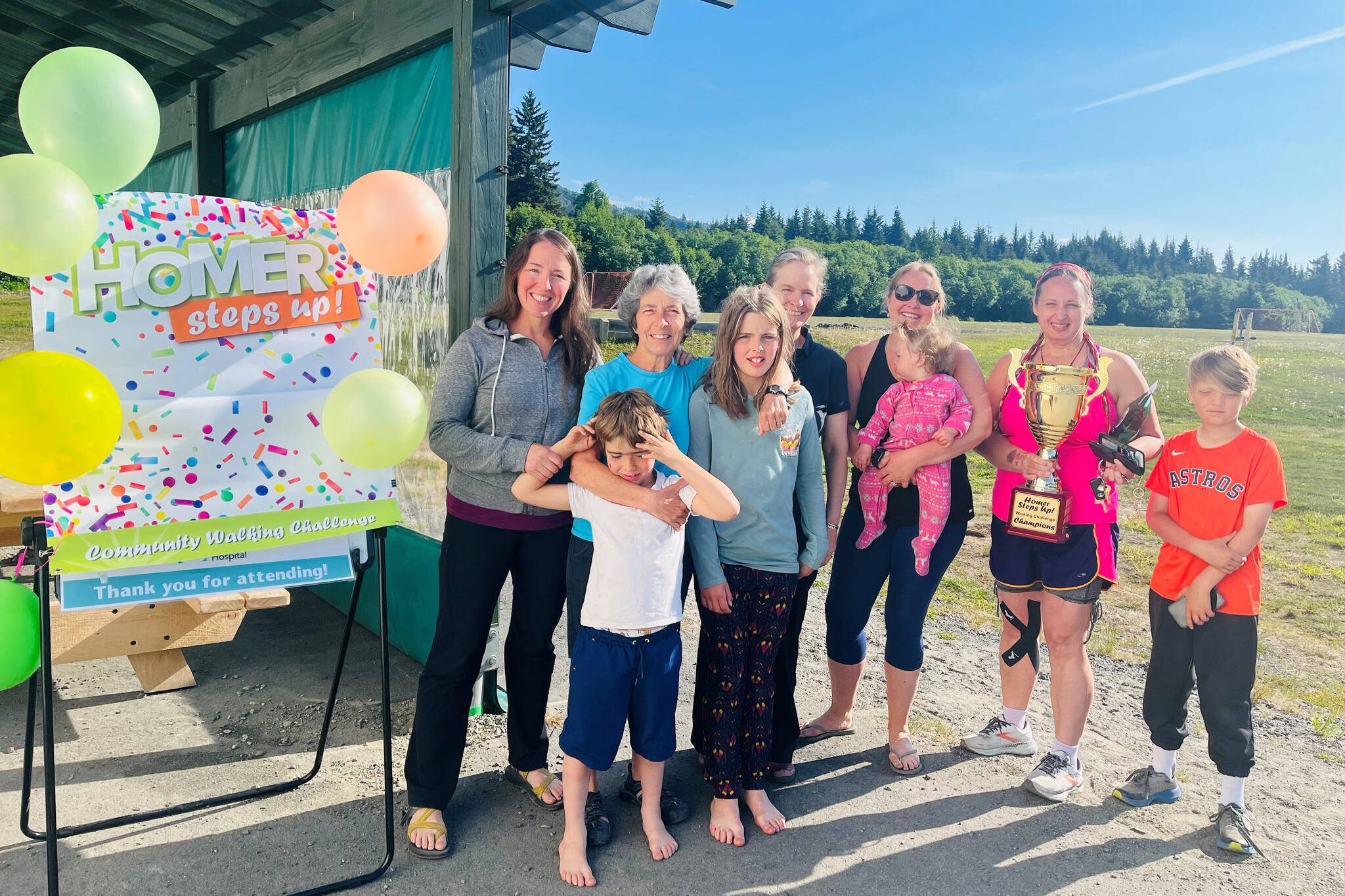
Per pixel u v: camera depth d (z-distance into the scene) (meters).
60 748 3.11
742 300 2.54
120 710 3.48
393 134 3.95
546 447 2.47
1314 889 2.49
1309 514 7.14
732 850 2.60
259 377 2.22
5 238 1.66
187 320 2.12
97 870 2.36
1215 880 2.51
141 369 2.07
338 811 2.75
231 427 2.18
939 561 3.06
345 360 2.35
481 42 3.29
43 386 1.69
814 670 4.30
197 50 5.02
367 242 2.17
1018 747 3.32
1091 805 2.95
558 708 3.58
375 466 2.20
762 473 2.63
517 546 2.65
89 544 2.01
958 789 3.04
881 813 2.85
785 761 3.03
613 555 2.41
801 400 2.70
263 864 2.43
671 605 2.47
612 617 2.41
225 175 5.69
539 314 2.58
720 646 2.65
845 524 3.26
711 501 2.32
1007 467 3.07
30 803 2.70
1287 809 3.00
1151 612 2.94
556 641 4.41
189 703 3.58
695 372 2.73
